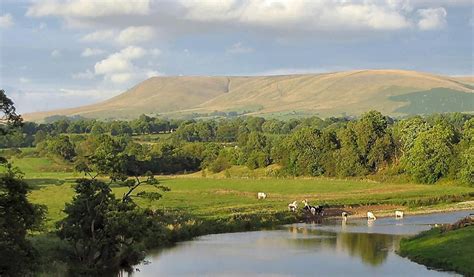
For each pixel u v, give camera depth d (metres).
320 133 165.12
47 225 67.44
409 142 152.75
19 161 182.00
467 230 66.56
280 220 92.12
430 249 61.97
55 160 180.62
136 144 192.50
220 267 57.94
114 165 55.56
